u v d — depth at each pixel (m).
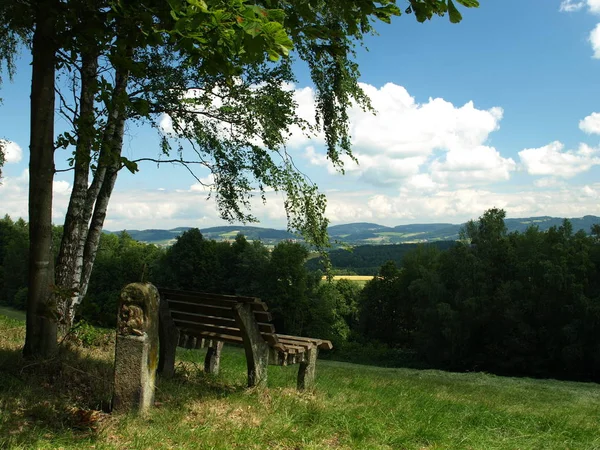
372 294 57.78
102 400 4.40
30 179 5.09
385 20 4.10
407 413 5.07
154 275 54.09
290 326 47.50
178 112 9.65
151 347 4.29
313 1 3.95
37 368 4.82
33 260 5.07
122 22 4.37
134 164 5.18
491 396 9.65
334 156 10.22
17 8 4.84
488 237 42.78
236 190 10.52
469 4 3.61
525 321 38.41
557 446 4.56
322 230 9.12
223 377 6.38
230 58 4.06
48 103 5.06
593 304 33.41
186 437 3.67
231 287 51.00
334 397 5.76
